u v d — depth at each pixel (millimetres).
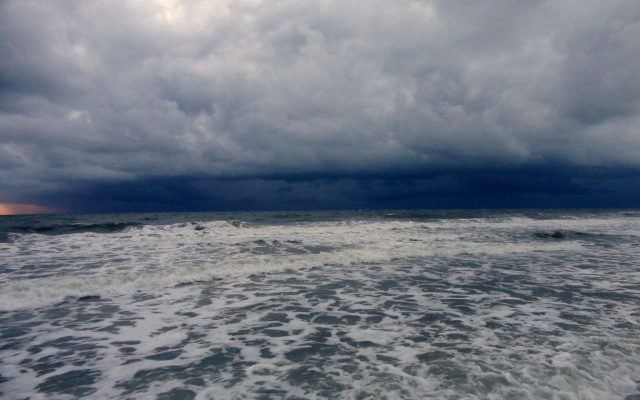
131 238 16797
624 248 14266
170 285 8352
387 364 4422
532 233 19328
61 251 12992
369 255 12070
